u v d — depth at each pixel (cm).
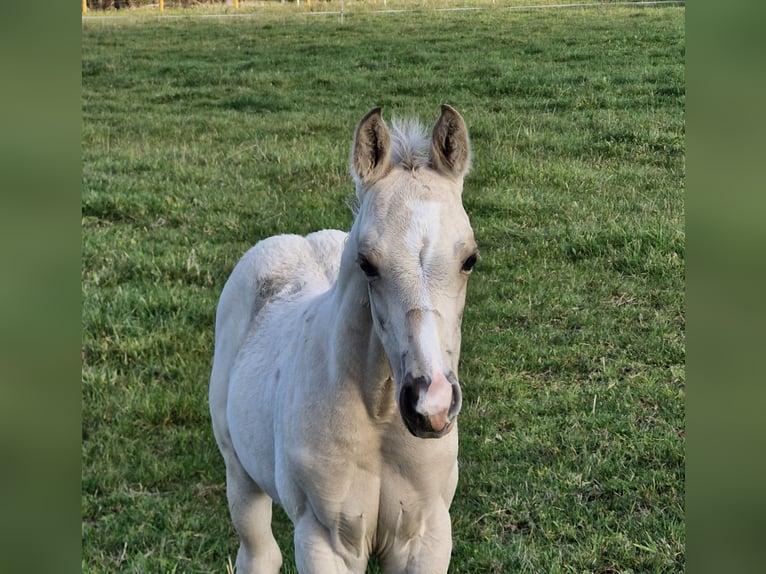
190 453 528
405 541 319
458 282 271
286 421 319
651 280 693
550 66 1280
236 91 1231
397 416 303
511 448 517
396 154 292
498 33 1497
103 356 608
